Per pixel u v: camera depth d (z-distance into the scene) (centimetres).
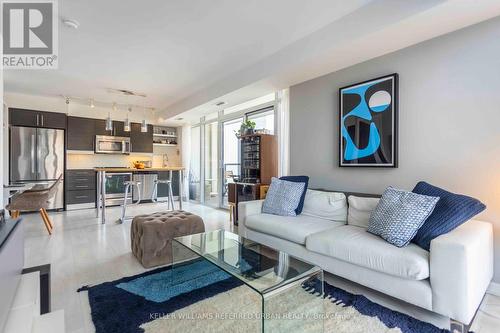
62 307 188
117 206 624
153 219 283
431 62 243
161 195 713
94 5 226
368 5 223
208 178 654
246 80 366
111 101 575
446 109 234
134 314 179
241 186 447
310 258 231
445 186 235
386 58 277
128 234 377
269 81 348
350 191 313
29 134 525
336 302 193
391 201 210
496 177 208
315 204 294
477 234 174
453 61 229
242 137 461
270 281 164
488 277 191
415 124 254
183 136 744
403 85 263
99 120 627
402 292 174
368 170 296
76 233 382
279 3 224
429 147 245
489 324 169
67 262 273
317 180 353
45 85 450
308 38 276
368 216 247
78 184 584
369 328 163
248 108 507
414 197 197
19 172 513
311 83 357
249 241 237
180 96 530
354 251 195
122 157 689
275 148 435
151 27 263
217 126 604
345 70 317
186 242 237
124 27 262
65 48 309
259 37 283
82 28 264
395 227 192
